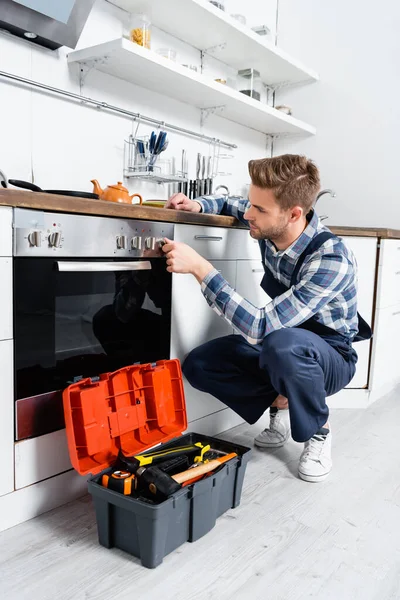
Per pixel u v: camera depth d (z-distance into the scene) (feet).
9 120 6.00
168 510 3.78
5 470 4.14
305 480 5.39
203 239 5.96
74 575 3.71
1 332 3.92
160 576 3.73
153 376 5.15
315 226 5.18
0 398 4.00
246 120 9.91
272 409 6.32
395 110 10.02
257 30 9.80
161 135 7.35
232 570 3.82
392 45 9.97
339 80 10.64
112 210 4.63
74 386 4.45
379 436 6.81
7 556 3.90
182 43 8.67
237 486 4.73
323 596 3.55
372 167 10.38
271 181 4.75
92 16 6.96
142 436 5.11
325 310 5.48
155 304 5.46
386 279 8.07
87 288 4.64
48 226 4.14
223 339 5.99
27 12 5.60
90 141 7.03
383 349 8.28
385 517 4.68
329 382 5.48
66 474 4.72
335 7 10.58
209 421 6.46
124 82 7.48
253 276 6.98
